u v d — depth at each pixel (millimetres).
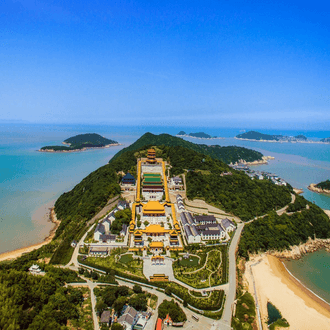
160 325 78875
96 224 144625
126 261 116188
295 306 103562
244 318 89375
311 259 142875
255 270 125875
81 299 88562
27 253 121500
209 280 106375
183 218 151000
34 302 79062
